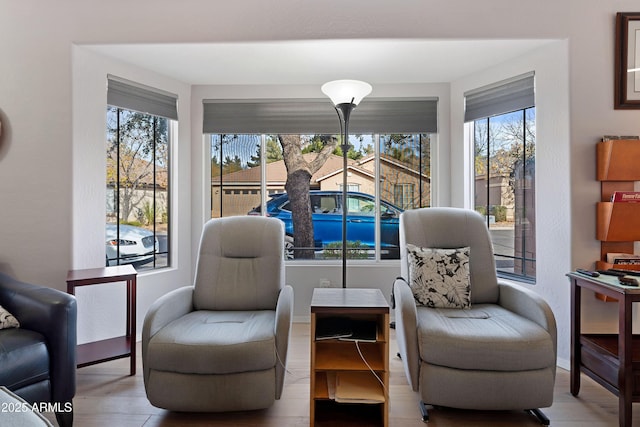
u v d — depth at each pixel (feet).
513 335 5.05
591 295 6.78
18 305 5.09
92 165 7.35
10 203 6.97
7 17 6.97
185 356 4.84
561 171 6.93
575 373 5.91
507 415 5.38
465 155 9.07
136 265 8.55
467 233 7.04
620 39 6.76
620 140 6.36
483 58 7.84
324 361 5.21
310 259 9.71
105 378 6.50
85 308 7.27
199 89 9.40
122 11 7.07
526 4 6.91
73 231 7.00
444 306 6.40
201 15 7.06
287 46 7.24
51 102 6.96
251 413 5.42
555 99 7.05
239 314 6.24
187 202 9.31
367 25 6.99
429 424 5.16
